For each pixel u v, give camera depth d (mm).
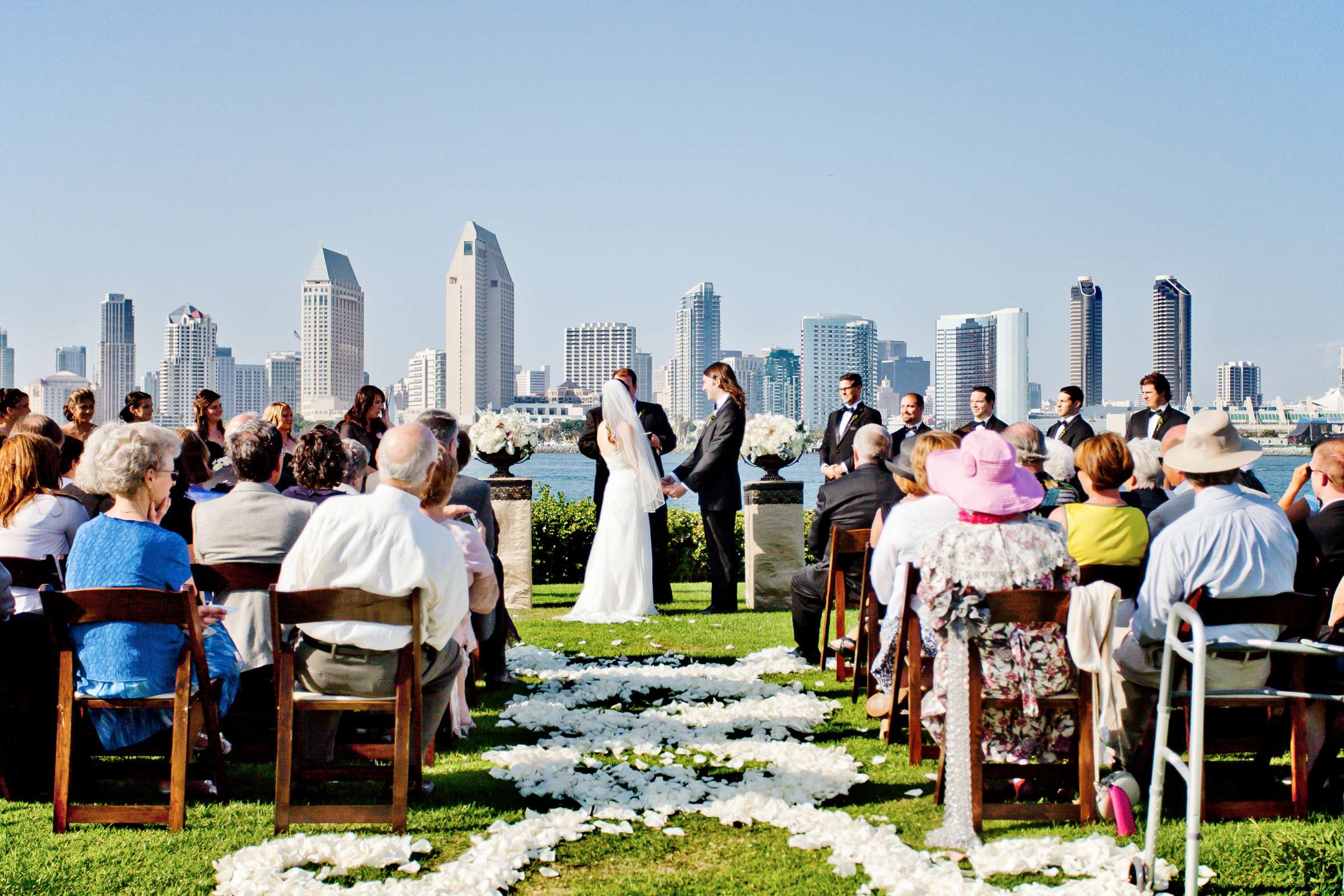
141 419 9883
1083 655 4105
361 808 4184
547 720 5887
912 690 5102
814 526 7547
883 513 6492
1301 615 4109
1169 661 3701
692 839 4176
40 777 4715
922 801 4625
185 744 4176
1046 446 6672
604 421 9914
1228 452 4484
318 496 5680
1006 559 4266
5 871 3729
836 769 4922
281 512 5105
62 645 4133
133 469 4406
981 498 4344
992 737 4449
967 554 4281
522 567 10453
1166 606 4434
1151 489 6684
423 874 3801
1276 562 4410
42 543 5223
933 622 4246
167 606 4113
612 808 4438
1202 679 3445
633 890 3666
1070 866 3805
